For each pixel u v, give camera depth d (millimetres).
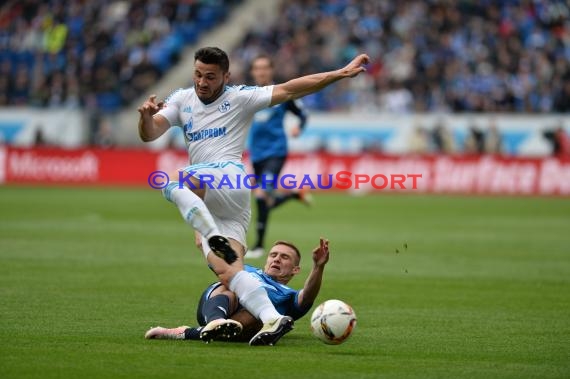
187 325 29516
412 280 41312
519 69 115500
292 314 26891
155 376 21922
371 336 28078
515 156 99562
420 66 117000
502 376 22609
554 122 102250
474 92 112438
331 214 77250
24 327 28344
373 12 124188
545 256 50562
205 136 27797
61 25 122438
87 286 37625
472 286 39625
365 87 115000
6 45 124062
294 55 118250
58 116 108188
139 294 35844
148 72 118750
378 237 59688
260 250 50625
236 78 117375
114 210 76000
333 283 40281
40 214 71375
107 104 116188
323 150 104625
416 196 98438
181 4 127250
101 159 104312
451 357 24891
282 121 52719
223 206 27281
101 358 23812
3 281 38406
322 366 23359
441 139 103125
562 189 98312
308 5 126188
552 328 29750
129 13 125125
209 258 26047
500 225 68312
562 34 123750
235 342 26281
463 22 122688
